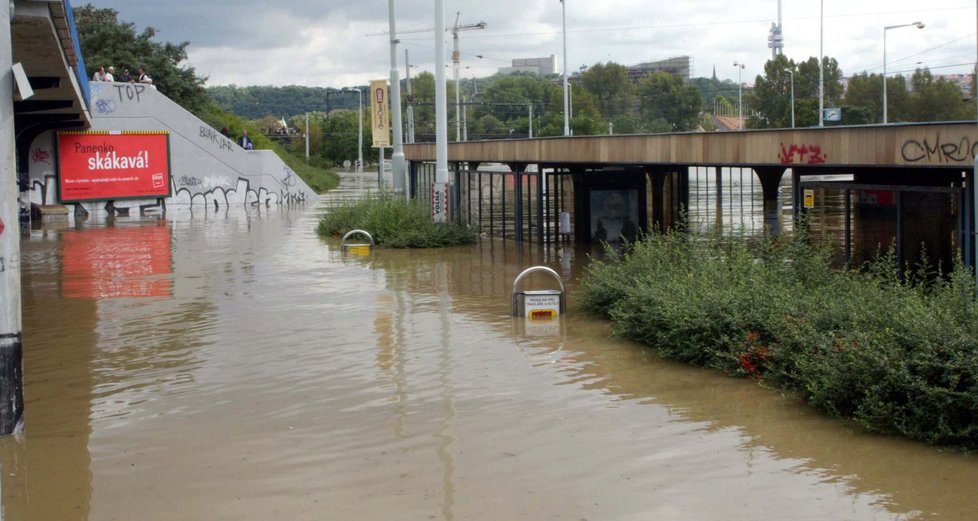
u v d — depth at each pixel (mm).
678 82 92875
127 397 10172
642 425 8766
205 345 12766
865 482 7211
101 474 7766
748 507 6742
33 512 6977
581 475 7457
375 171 102562
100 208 42719
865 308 9828
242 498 7133
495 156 27391
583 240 26328
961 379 8141
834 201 15180
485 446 8227
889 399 8492
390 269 20859
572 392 10000
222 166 47844
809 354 9594
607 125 88375
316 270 20781
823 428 8594
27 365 11734
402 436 8562
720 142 16062
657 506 6785
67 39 16859
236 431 8844
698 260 13781
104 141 42750
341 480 7461
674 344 11391
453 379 10641
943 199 13086
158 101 44812
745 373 10477
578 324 13820
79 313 15391
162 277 19844
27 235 31328
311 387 10422
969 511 6605
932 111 60469
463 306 15594
